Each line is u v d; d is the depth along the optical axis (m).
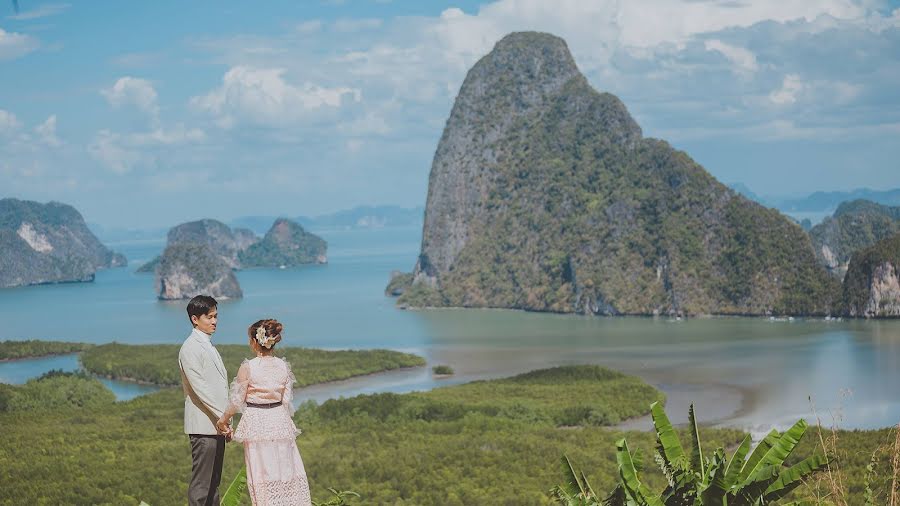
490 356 186.75
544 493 63.50
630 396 125.69
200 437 13.26
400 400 116.75
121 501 67.19
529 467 74.12
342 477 74.12
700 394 128.62
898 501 13.62
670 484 12.66
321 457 82.38
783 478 11.80
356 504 63.97
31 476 75.88
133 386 165.25
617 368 161.38
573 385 136.62
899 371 140.75
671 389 135.12
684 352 180.00
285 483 12.69
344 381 159.88
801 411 110.81
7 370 193.50
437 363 179.75
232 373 146.75
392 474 74.06
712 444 81.56
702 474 12.66
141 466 79.00
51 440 95.88
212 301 13.55
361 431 98.94
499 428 100.38
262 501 12.57
